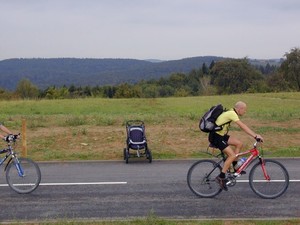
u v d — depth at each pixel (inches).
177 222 280.1
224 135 339.6
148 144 631.2
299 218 290.5
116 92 3430.1
